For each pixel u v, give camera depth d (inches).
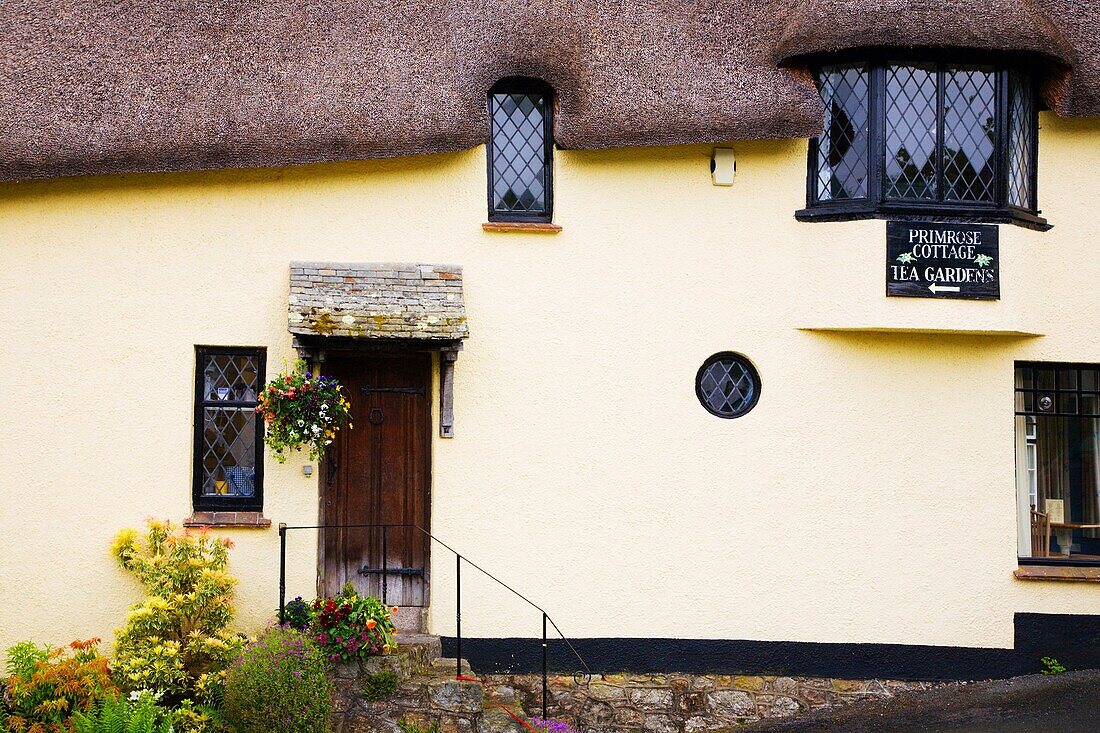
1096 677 405.7
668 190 406.0
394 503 401.7
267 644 336.8
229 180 391.5
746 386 408.5
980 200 400.8
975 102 401.7
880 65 394.0
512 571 394.0
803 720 388.2
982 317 396.5
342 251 393.7
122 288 386.9
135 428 384.8
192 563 369.4
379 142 382.3
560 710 389.4
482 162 400.8
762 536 402.3
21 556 379.6
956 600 406.9
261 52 389.4
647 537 398.9
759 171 407.5
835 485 405.1
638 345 402.3
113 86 382.0
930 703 390.3
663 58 396.2
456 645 388.8
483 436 395.2
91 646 362.3
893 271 392.8
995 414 413.1
